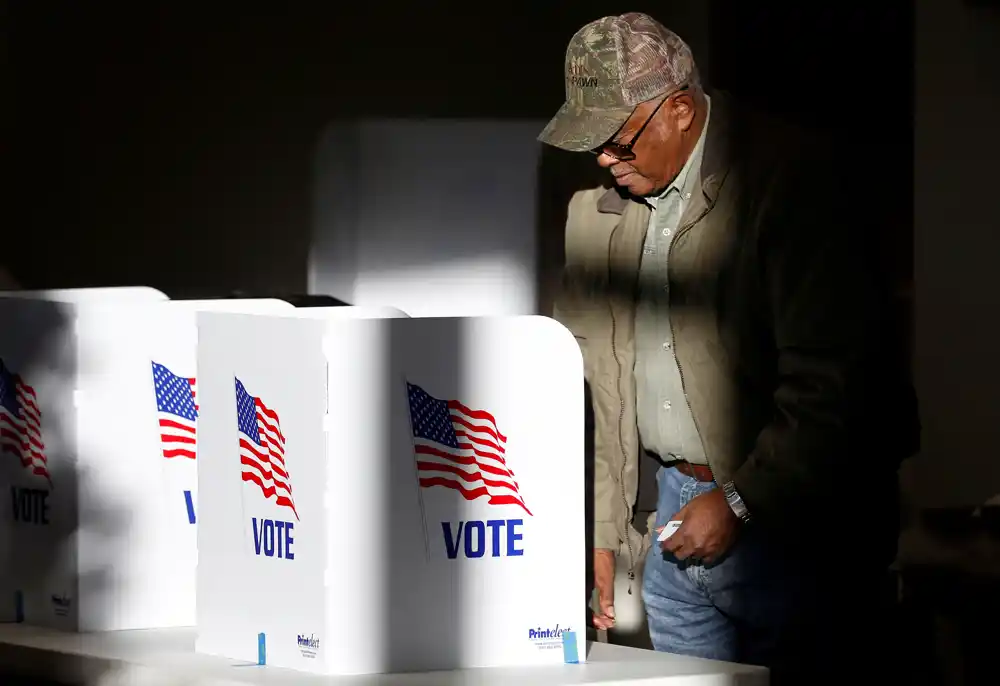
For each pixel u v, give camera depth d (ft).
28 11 43.98
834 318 28.12
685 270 29.35
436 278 42.73
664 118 28.45
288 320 21.11
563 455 22.00
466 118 42.37
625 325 30.42
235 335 22.03
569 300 31.22
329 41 42.63
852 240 28.43
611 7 40.96
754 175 28.71
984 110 36.22
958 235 35.83
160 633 24.52
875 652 31.76
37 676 23.21
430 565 21.20
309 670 21.02
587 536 31.01
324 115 42.78
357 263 42.88
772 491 28.55
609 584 30.55
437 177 42.55
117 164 43.86
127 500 24.84
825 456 28.25
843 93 37.04
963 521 34.04
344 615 20.71
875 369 28.50
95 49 43.73
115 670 22.13
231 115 43.19
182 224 43.65
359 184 42.73
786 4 37.78
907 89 36.55
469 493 21.44
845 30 37.04
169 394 25.09
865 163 36.32
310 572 20.93
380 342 20.84
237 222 43.34
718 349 29.25
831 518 29.86
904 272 35.58
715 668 21.56
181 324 25.17
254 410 21.71
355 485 20.72
